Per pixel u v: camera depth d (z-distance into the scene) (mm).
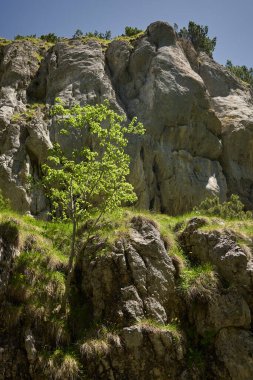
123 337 8781
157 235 10766
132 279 9797
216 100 23594
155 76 20953
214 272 10047
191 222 11398
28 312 9180
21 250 10438
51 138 18234
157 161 18969
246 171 21516
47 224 12445
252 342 9031
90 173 10406
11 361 8508
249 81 30844
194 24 27266
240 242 10453
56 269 10453
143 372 8531
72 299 9898
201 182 19172
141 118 19812
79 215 10836
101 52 22734
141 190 17906
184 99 20391
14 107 19844
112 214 11250
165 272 10070
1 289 9461
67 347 8891
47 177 10469
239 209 13961
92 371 8500
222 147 21312
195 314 9625
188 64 22641
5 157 16953
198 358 8961
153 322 9141
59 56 22484
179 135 19875
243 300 9562
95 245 10609
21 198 16078
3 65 22891
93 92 20375
